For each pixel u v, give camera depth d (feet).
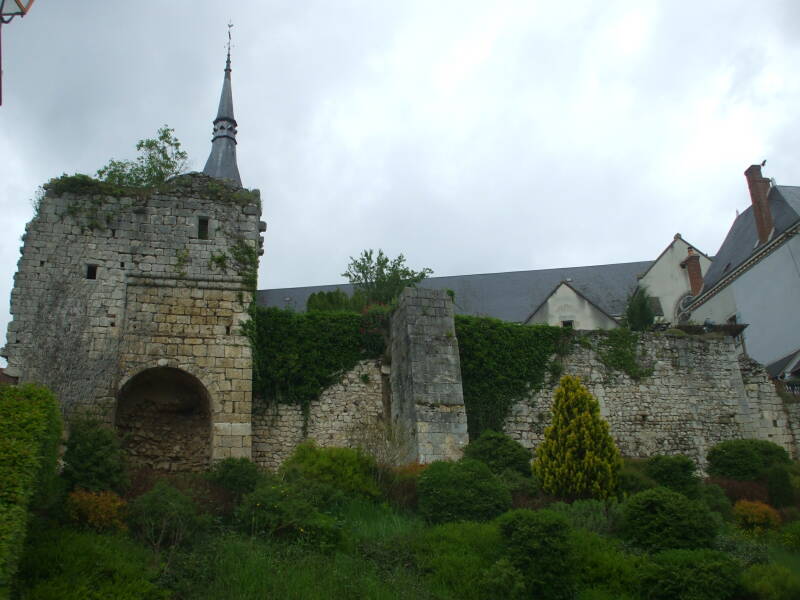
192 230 67.87
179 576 41.73
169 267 66.18
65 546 40.86
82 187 66.44
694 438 84.12
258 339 72.13
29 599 35.83
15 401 42.52
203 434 65.16
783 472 68.28
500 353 80.23
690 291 130.72
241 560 43.80
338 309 92.02
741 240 118.42
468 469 57.67
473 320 80.38
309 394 72.69
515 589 43.42
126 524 46.26
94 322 62.90
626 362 84.89
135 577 39.81
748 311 110.22
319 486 53.52
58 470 51.08
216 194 69.56
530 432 78.69
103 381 60.95
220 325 65.57
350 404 73.92
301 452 59.98
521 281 138.31
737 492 68.28
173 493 48.19
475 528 50.24
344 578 43.11
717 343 89.35
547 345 82.99
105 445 52.21
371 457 59.77
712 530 51.03
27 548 39.86
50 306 62.13
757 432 86.69
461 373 77.51
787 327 101.96
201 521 47.19
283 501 49.73
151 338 63.77
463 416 69.41
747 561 49.60
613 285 136.56
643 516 51.80
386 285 105.29
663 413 84.12
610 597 44.80
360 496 55.72
